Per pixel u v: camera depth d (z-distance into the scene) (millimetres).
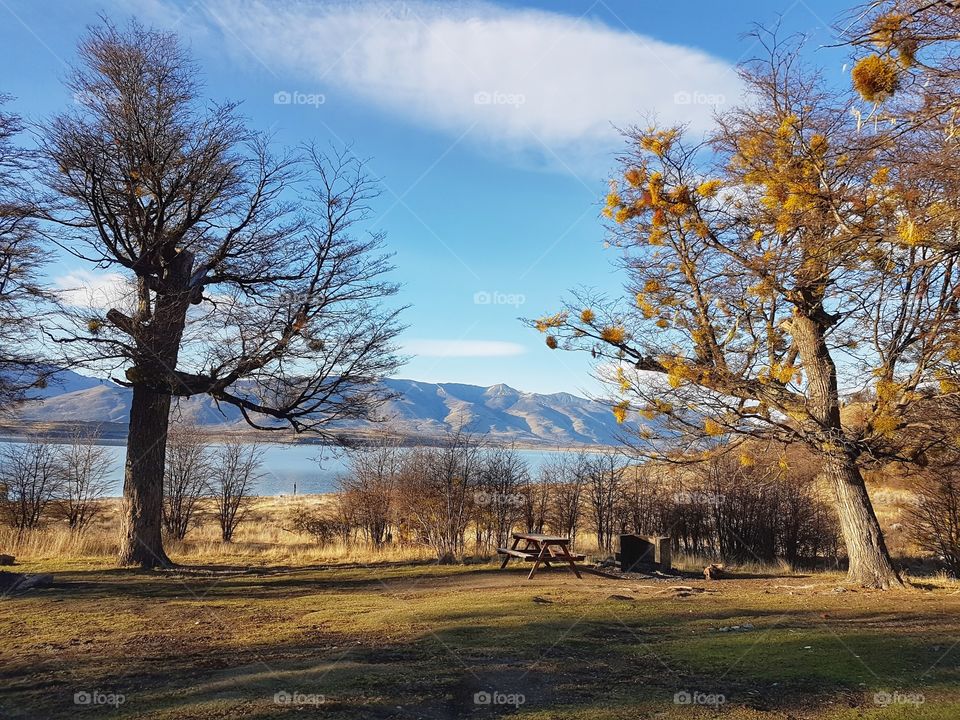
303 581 12609
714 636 7090
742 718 4488
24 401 16047
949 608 9016
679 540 19109
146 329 14320
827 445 11039
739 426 11477
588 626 7676
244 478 26250
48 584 11406
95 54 14500
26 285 14992
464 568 14578
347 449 18359
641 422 12445
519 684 5277
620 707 4699
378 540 21719
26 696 4895
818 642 6652
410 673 5547
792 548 17453
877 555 11844
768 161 9969
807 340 11953
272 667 5750
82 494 24781
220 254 15656
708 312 12094
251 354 14641
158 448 14898
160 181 14953
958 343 9336
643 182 11656
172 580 12438
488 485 19125
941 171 5945
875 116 5566
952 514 16469
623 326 12047
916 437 10969
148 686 5160
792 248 8984
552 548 18859
